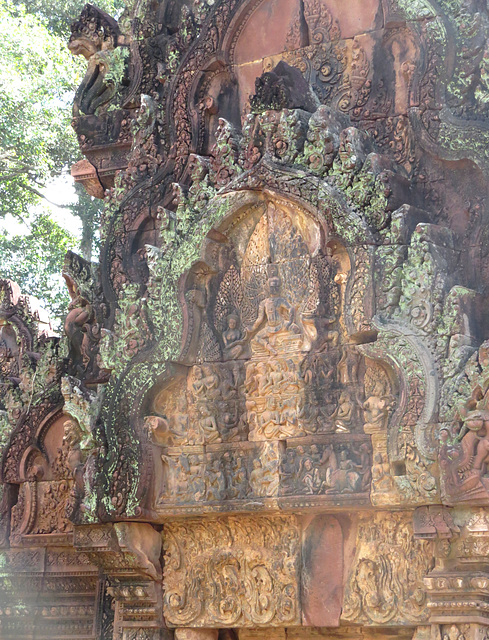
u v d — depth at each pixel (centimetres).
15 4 2070
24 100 1825
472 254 1020
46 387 1307
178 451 1115
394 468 977
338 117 1085
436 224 1047
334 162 1055
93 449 1170
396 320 996
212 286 1131
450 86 1044
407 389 969
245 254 1119
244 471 1077
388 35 1114
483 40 1034
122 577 1152
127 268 1228
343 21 1146
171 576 1135
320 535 1058
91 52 1333
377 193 1029
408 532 1008
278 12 1186
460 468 925
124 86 1295
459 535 942
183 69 1218
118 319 1159
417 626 992
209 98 1199
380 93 1109
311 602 1047
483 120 1024
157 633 1133
